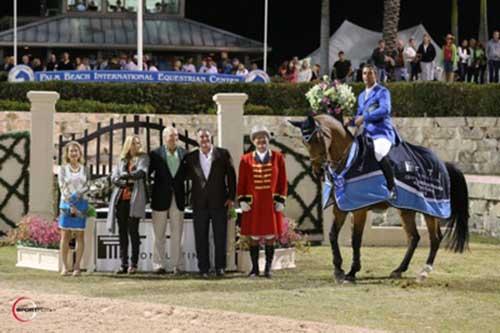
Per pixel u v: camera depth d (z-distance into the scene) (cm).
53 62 3741
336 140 1628
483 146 3158
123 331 1202
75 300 1378
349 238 2234
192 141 1950
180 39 4381
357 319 1341
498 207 2380
